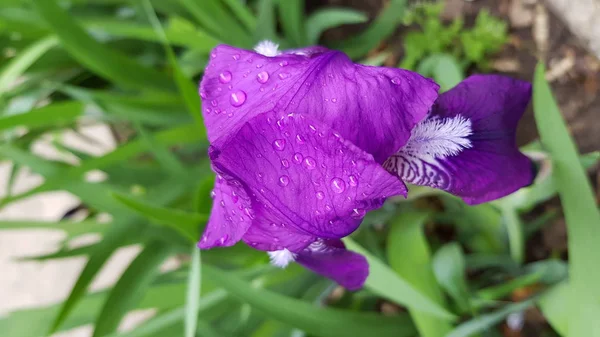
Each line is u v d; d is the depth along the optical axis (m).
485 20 0.21
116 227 0.18
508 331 0.21
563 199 0.13
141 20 0.23
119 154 0.19
